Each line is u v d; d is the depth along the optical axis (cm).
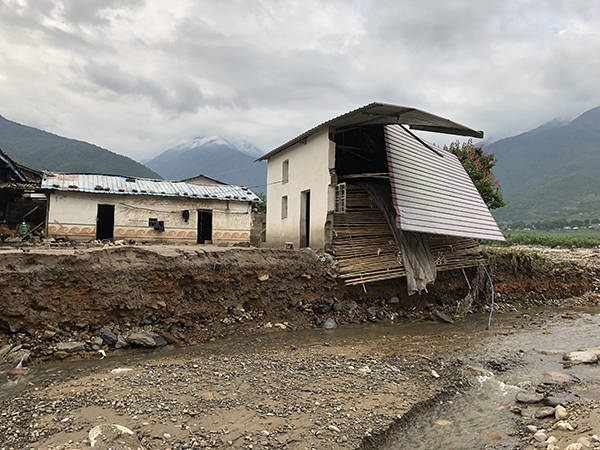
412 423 738
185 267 1233
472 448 660
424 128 1764
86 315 1080
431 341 1270
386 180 1875
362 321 1486
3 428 630
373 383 876
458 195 1962
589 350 1172
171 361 984
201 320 1245
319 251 1634
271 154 2319
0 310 977
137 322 1141
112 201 2138
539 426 730
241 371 908
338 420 695
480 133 1708
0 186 2100
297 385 836
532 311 1912
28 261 1048
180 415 680
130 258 1182
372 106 1423
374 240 1667
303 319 1410
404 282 1698
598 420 702
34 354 970
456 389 900
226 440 612
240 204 2467
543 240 5256
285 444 612
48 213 2003
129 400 727
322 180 1742
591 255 3353
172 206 2281
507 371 1024
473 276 1961
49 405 707
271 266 1412
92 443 567
